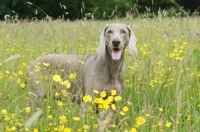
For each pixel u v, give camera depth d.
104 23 14.79
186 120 5.58
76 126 4.95
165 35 10.45
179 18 12.26
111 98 4.67
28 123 3.46
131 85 6.89
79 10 38.50
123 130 5.13
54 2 37.31
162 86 6.65
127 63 7.87
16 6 35.84
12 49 8.78
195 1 42.75
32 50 9.05
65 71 6.94
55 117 5.00
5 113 4.57
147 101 6.12
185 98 6.48
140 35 11.19
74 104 5.44
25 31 11.93
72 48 8.84
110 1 37.84
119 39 6.10
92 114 5.44
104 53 6.30
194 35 9.51
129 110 6.06
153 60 7.63
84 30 11.91
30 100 5.86
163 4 44.16
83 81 6.59
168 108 6.17
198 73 7.58
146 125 5.05
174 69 7.20
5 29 13.11
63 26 12.78
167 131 5.29
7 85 6.51
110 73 6.25
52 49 8.66
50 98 5.40
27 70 7.11
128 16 11.73
